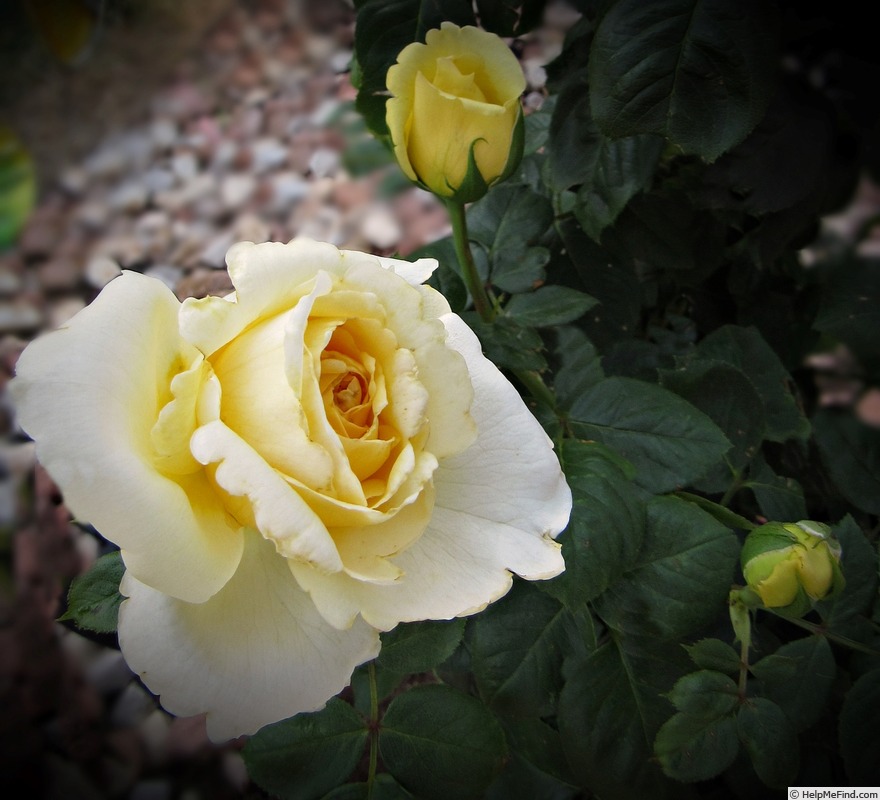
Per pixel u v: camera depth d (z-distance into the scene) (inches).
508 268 10.0
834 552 7.6
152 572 5.3
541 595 8.6
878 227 12.7
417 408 5.7
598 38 8.3
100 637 8.8
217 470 5.2
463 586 6.2
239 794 16.8
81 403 5.3
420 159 8.1
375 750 8.1
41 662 18.6
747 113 8.3
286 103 28.9
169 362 6.0
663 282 14.0
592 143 10.3
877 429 9.7
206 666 5.7
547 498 6.6
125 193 27.1
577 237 11.8
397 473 5.6
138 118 28.5
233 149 28.0
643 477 8.7
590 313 11.9
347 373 5.9
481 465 6.6
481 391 6.8
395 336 5.9
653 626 8.4
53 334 5.4
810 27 9.0
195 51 30.1
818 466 11.5
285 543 5.2
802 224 10.8
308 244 6.0
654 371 11.8
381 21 9.6
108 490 5.2
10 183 26.4
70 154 27.7
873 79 9.4
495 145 7.8
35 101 28.1
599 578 7.8
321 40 30.5
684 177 11.8
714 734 8.1
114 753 17.4
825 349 13.2
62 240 26.1
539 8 10.4
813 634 8.5
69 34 18.8
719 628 9.6
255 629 5.8
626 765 8.4
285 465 5.4
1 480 20.8
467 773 8.0
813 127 9.6
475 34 7.8
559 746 9.1
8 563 19.6
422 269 7.0
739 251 12.8
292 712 5.8
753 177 9.8
